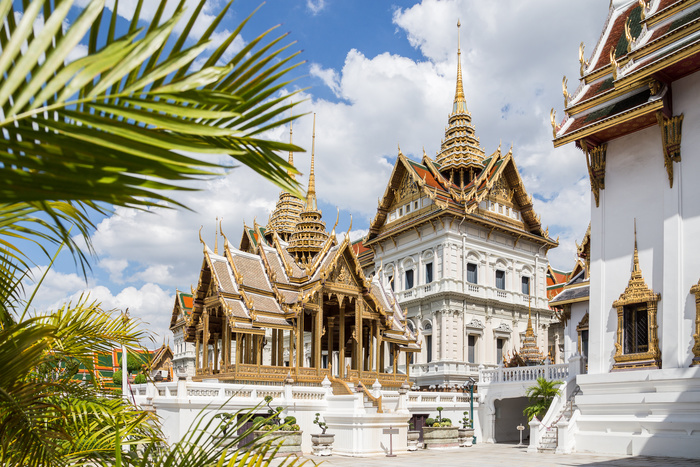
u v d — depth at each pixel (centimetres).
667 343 2545
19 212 346
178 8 251
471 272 5706
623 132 2884
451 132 6444
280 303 3195
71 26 229
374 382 3397
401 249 6081
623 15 3225
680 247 2561
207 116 261
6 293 481
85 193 234
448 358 5328
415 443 3028
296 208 5981
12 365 392
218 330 3384
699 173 2538
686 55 2412
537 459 2517
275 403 2761
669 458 2395
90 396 604
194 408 2552
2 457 453
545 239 6228
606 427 2692
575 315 4041
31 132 228
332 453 2750
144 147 235
